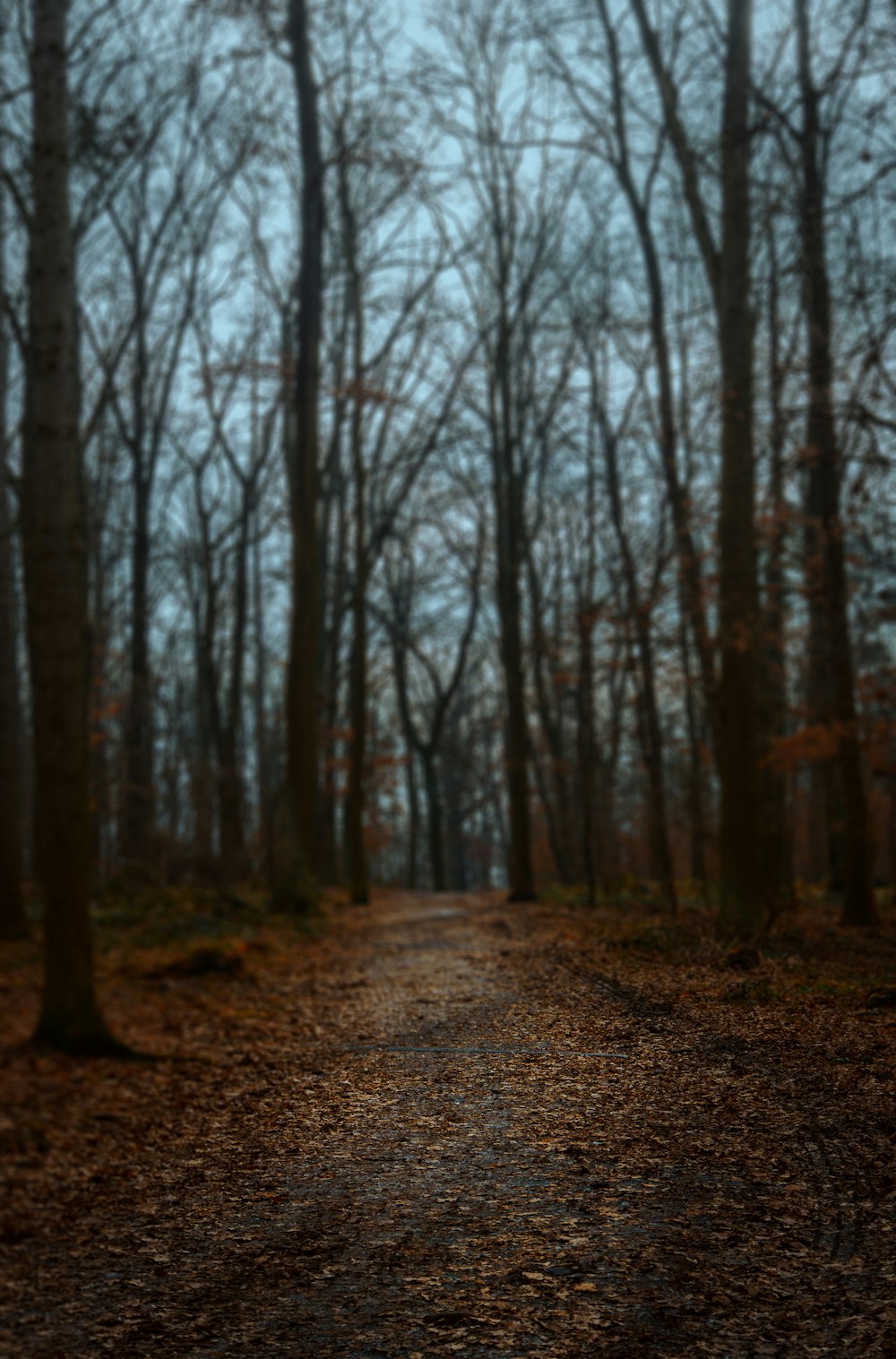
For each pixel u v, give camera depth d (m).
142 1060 9.55
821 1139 3.69
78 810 10.96
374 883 50.78
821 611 19.78
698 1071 4.36
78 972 10.54
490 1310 3.07
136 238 26.12
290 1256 3.67
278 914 20.22
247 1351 3.12
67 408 11.42
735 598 13.93
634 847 43.31
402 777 50.06
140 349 27.83
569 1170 3.80
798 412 11.27
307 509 21.64
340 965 12.69
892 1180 3.38
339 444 33.09
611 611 17.81
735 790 13.85
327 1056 6.30
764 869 17.52
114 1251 4.34
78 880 10.80
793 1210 3.33
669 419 18.11
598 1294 3.06
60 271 11.47
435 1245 3.50
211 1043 9.48
